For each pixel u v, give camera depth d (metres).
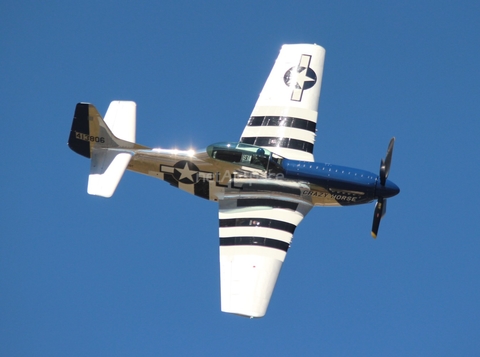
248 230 108.44
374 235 111.81
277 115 116.38
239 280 102.94
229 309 100.56
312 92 118.50
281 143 114.31
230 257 105.88
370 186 110.50
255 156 109.38
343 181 110.62
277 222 109.12
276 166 110.38
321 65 121.00
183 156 111.81
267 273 103.81
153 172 113.50
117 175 109.38
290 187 111.44
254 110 117.31
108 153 111.56
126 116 115.06
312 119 116.75
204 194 113.38
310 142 115.19
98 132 111.31
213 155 110.19
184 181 112.94
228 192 112.62
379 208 110.88
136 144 112.00
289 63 120.62
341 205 112.75
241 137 115.81
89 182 108.62
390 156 108.81
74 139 112.12
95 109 110.25
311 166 110.88
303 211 111.69
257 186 111.69
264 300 101.44
